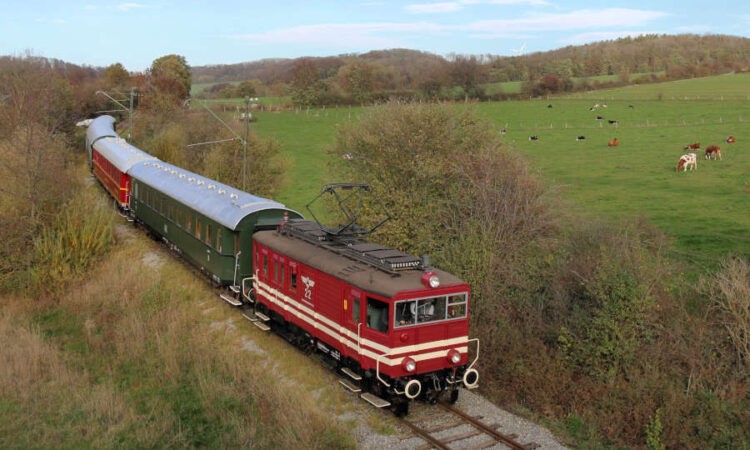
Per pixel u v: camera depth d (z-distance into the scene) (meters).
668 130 63.38
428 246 22.05
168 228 28.64
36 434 13.86
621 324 15.88
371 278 14.39
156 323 20.31
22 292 25.14
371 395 14.45
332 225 26.78
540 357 16.41
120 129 77.44
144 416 14.66
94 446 13.27
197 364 17.22
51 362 17.72
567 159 51.66
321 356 17.05
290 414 13.77
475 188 22.48
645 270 16.70
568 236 20.70
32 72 57.03
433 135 25.17
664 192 37.72
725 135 58.31
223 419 14.25
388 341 13.71
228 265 21.73
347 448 12.75
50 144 28.89
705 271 21.72
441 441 12.94
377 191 23.88
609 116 76.06
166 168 32.81
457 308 14.46
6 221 25.91
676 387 14.63
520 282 19.11
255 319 20.12
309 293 16.69
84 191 31.89
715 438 13.20
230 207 22.44
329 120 86.50
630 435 13.90
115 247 29.38
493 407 14.88
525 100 94.56
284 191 45.44
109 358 18.56
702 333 15.73
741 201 34.22
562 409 14.92
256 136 39.72
